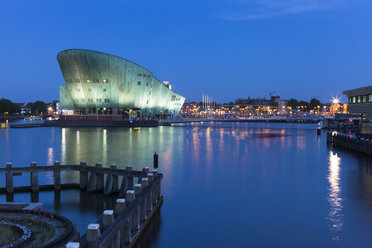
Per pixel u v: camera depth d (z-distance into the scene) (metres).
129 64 181.12
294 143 82.00
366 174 39.56
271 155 57.88
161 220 22.88
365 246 18.81
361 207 25.91
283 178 37.16
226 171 41.47
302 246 18.92
